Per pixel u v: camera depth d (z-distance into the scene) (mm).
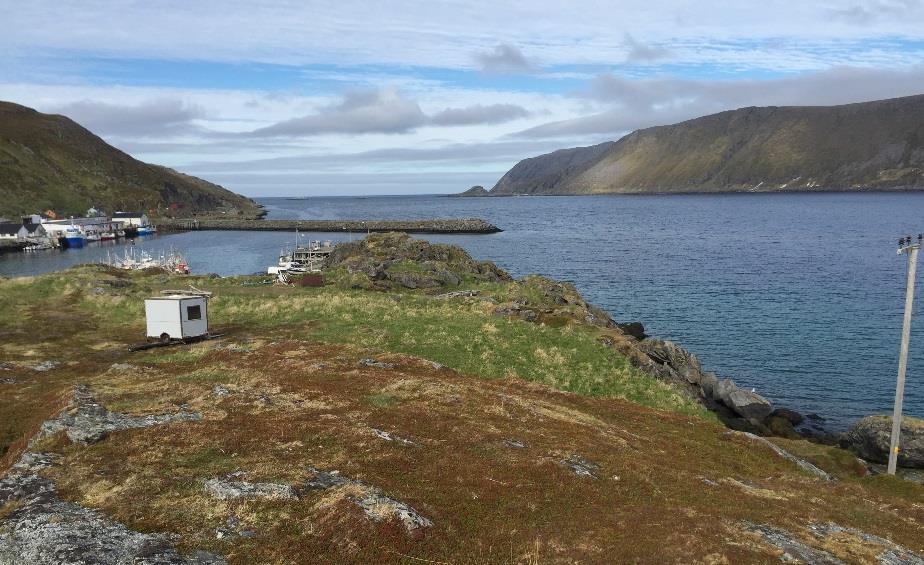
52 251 189625
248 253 171625
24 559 13156
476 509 16312
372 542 13953
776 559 14742
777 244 166625
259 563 13180
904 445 36812
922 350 66062
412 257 97125
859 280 107438
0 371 32750
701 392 51344
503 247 173500
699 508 18109
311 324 47125
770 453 28234
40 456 18875
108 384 28031
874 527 19062
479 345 41156
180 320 41031
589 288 106438
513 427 23953
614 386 37406
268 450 19453
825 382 57219
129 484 16719
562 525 15844
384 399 26109
